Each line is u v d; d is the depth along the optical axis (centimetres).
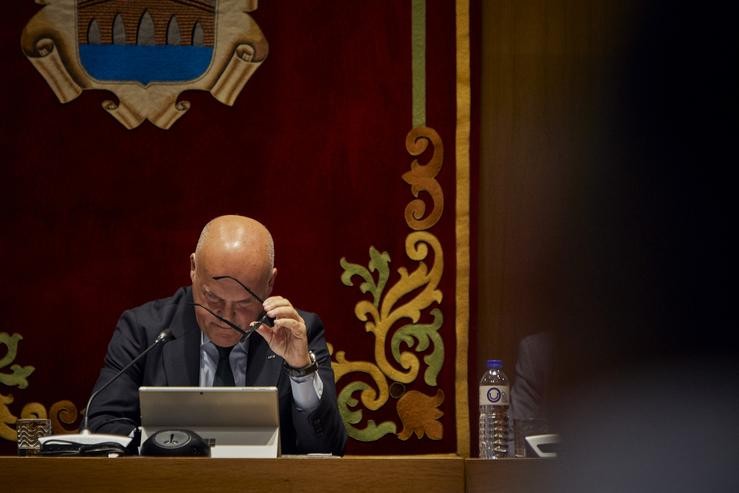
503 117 1042
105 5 1038
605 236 125
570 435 129
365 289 1023
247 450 617
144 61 1037
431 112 1041
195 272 806
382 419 1018
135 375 800
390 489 518
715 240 120
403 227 1032
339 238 1028
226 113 1036
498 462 518
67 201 1017
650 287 123
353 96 1041
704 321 121
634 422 124
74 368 1003
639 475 124
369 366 1018
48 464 513
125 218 1020
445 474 521
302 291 1022
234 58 1041
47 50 1030
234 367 793
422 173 1036
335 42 1044
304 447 741
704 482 121
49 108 1025
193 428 628
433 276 1028
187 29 1044
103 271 1013
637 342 124
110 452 604
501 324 1026
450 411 1020
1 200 1013
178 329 809
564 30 1034
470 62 1045
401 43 1046
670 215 122
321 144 1036
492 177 1040
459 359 1016
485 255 1034
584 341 127
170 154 1028
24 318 1005
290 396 783
